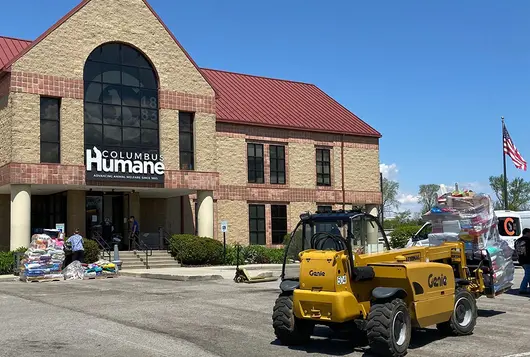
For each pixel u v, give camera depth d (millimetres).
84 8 27969
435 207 14305
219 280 21812
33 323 12281
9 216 29672
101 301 15766
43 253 22391
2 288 19516
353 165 39344
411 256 11250
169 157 29922
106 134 28266
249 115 35531
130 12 29281
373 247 10656
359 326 9930
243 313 13625
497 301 15742
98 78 28312
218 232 33312
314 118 38719
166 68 30203
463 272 12523
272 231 35531
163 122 29844
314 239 10445
